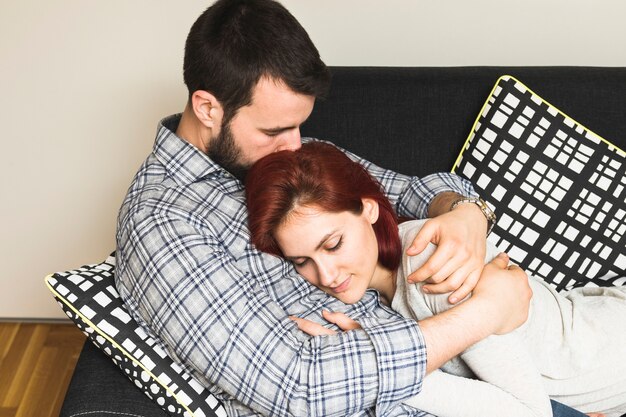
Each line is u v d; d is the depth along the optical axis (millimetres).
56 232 2316
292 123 1396
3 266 2359
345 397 1257
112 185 2254
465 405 1321
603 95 1770
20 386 2205
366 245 1400
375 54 2098
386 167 1789
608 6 2029
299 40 1341
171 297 1293
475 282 1357
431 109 1778
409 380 1269
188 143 1447
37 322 2465
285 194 1330
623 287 1657
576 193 1716
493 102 1737
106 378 1381
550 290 1604
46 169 2221
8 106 2131
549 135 1721
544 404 1340
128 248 1360
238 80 1334
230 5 1359
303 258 1387
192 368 1368
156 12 2041
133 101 2145
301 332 1338
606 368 1499
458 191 1661
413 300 1408
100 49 2078
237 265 1415
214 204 1432
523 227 1717
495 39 2076
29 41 2062
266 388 1263
